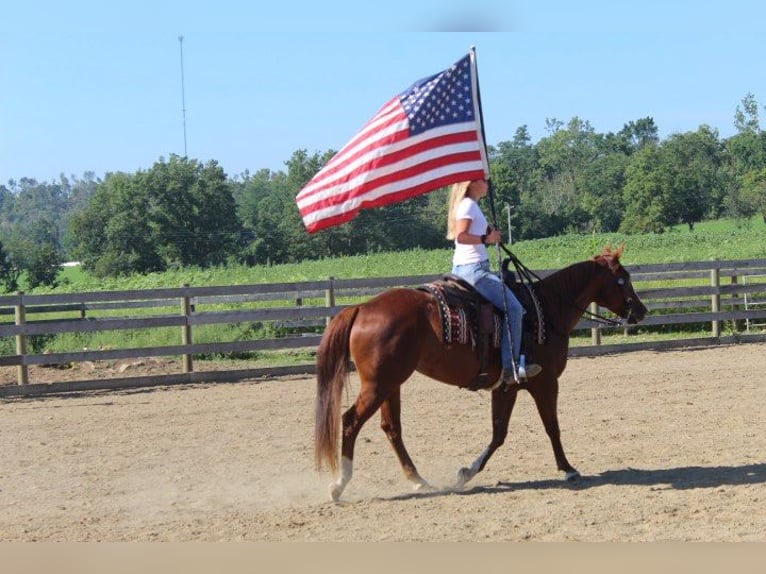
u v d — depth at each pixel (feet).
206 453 34.42
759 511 24.85
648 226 384.47
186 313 54.19
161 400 47.06
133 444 36.19
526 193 456.45
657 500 26.23
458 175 28.53
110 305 67.31
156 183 295.48
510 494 27.45
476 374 27.91
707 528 23.34
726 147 459.32
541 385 29.14
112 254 290.76
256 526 24.44
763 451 32.65
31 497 28.22
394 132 28.63
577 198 455.63
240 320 55.21
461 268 27.96
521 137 579.89
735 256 144.97
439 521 24.56
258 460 33.12
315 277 159.84
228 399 46.98
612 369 54.60
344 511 25.89
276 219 318.65
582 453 33.01
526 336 28.22
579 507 25.66
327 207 29.25
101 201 303.27
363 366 26.68
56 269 261.44
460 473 28.30
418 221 321.32
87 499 27.89
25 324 50.42
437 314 27.02
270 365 59.41
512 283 28.94
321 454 26.40
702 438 35.17
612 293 31.04
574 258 173.47
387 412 28.40
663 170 392.47
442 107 28.91
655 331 71.77
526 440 35.53
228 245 302.86
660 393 45.75
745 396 44.32
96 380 50.67
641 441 34.86
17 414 43.60
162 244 294.25
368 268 176.65
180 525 24.66
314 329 68.85
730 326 71.00
